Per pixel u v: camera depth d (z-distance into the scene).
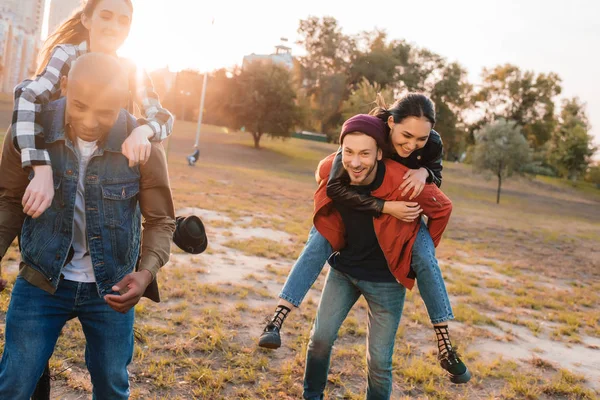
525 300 7.96
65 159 2.03
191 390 3.60
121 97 1.90
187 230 2.51
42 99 2.04
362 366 4.42
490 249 14.00
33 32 52.16
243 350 4.38
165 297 5.52
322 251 2.79
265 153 53.62
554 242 17.67
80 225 2.10
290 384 3.88
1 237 2.05
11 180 2.05
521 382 4.52
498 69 76.62
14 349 2.03
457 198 39.12
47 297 2.08
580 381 4.85
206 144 53.06
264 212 14.54
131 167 2.10
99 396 2.24
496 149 40.44
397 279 2.74
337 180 2.66
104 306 2.15
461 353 5.14
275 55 91.56
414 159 2.75
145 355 4.02
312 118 70.44
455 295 7.88
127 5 2.21
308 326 5.23
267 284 6.84
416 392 4.11
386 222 2.66
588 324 7.09
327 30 71.38
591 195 56.34
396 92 70.75
